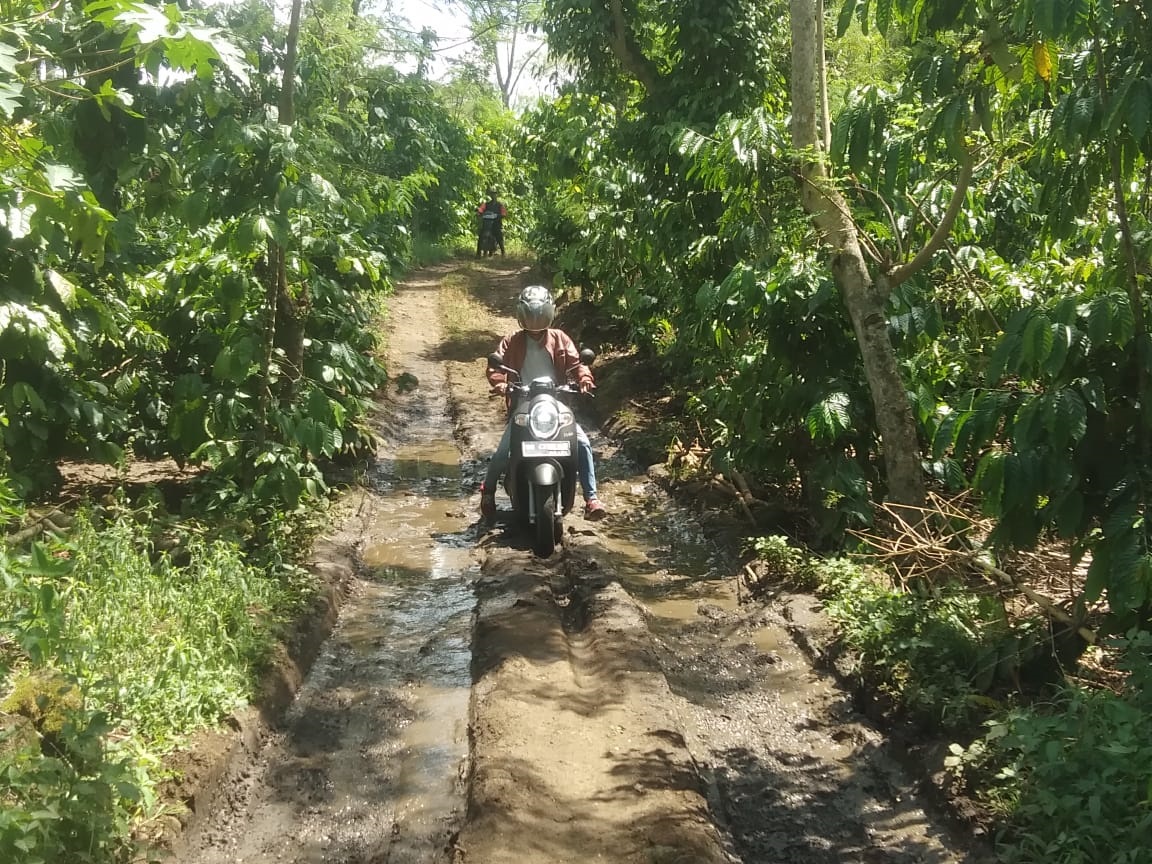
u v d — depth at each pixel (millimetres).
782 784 4180
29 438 5562
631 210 10477
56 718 3330
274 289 6426
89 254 3520
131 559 5004
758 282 6262
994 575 4820
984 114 4488
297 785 4086
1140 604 3619
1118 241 4371
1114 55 4152
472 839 3547
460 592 6312
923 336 6281
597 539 7027
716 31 8781
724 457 7504
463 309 17047
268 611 5223
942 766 3998
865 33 4773
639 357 12516
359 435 8531
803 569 6059
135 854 3264
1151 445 3971
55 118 4812
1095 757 3309
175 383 6621
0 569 3359
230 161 5590
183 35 3244
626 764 4055
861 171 5043
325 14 7254
